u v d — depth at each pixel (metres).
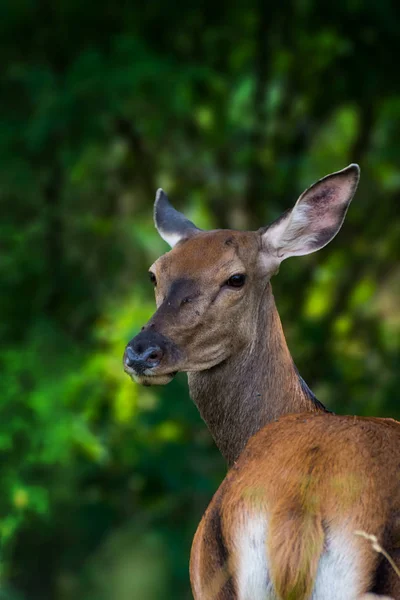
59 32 15.69
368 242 17.83
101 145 15.16
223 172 17.39
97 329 15.47
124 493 15.31
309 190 6.56
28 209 15.74
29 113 14.53
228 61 17.12
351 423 5.18
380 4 15.57
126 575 15.24
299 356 16.89
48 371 14.09
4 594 13.07
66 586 15.24
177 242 6.62
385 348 17.42
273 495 4.81
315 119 17.41
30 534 15.01
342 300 17.42
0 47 15.60
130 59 14.20
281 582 4.64
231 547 4.84
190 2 16.11
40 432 13.41
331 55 16.67
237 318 6.27
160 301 6.29
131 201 17.48
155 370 6.04
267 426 5.41
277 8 16.58
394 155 17.45
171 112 14.98
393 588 4.57
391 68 16.23
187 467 15.10
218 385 6.36
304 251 6.58
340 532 4.65
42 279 15.74
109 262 16.06
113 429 15.13
